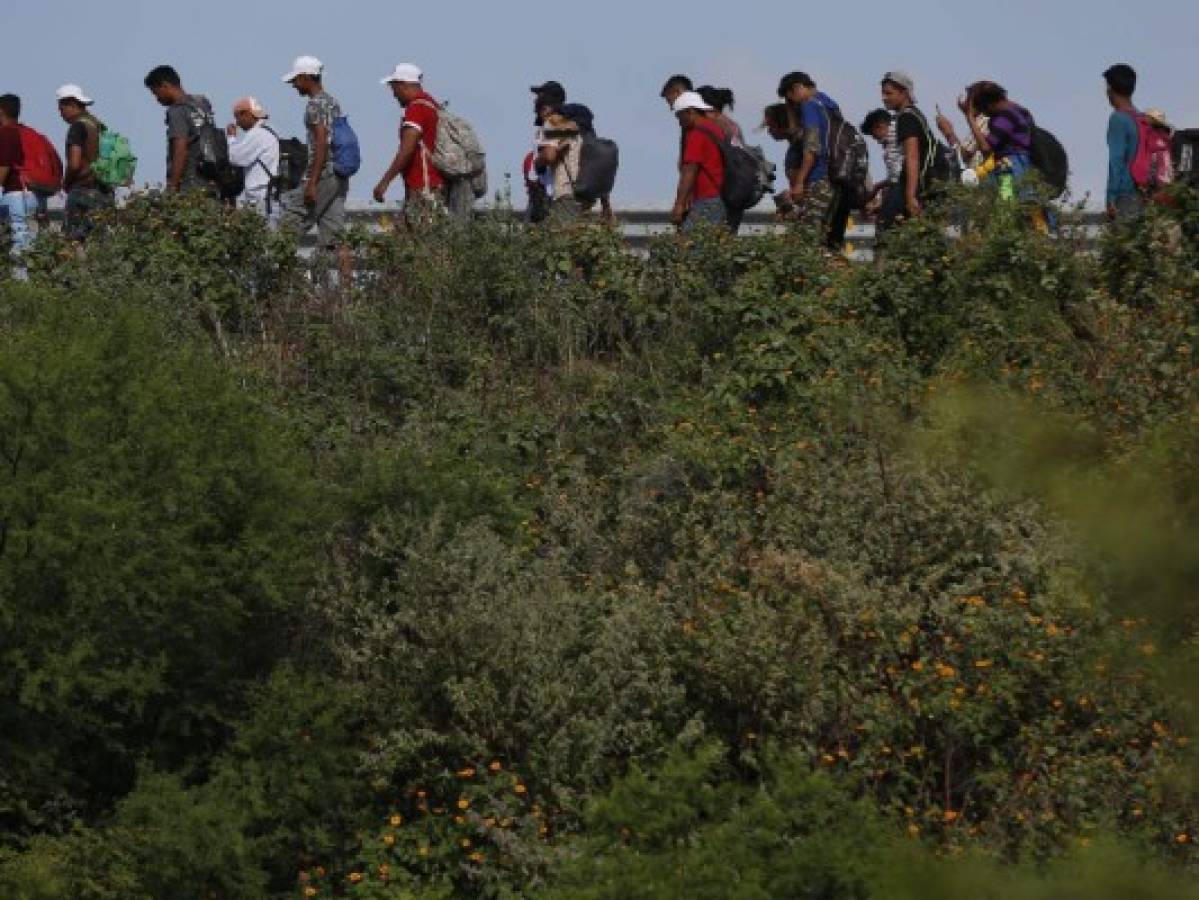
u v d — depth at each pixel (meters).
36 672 46.31
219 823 46.84
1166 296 62.00
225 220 70.94
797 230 69.06
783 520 52.25
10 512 46.59
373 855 48.59
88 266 69.25
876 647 47.53
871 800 43.72
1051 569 47.09
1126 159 68.06
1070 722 46.09
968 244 66.56
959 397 35.53
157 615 47.81
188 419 50.75
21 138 74.25
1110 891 31.30
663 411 63.28
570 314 68.38
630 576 52.75
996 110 68.56
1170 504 29.98
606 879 40.22
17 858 45.38
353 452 55.78
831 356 62.03
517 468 61.91
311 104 71.88
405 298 69.62
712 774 46.88
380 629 49.94
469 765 49.25
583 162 71.38
